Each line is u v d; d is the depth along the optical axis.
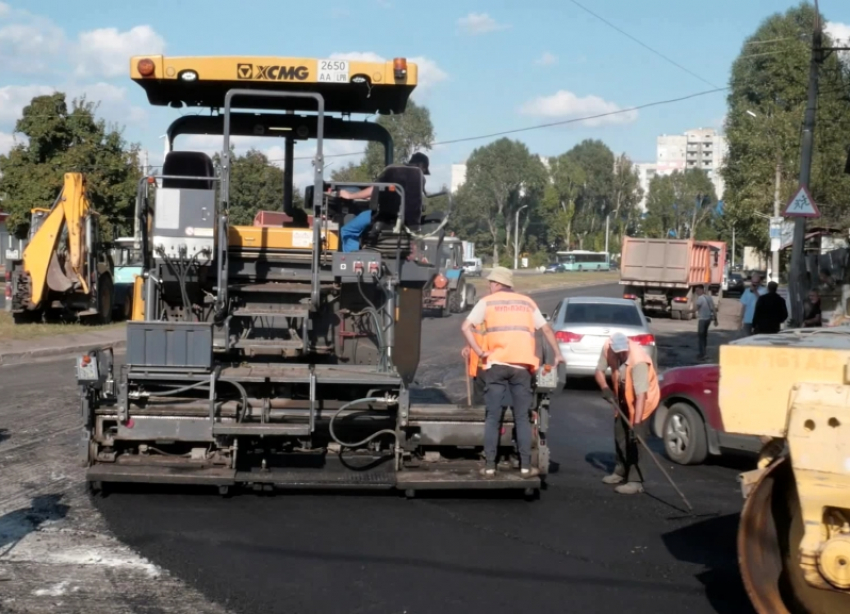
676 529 7.69
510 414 8.67
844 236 32.59
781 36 56.84
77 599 5.79
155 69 8.79
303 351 8.67
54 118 38.06
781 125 38.78
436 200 10.02
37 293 24.42
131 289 28.58
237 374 8.23
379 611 5.68
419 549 6.95
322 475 8.16
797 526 5.40
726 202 50.97
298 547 6.93
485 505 8.30
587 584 6.29
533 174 115.69
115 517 7.63
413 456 8.71
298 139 9.77
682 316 41.03
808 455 5.04
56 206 24.67
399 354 8.81
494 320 8.38
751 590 5.43
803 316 22.09
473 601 5.90
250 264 8.91
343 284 8.97
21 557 6.59
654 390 8.76
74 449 10.18
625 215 131.88
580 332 16.66
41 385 15.37
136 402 8.19
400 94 9.31
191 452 8.39
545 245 130.62
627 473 8.97
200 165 9.05
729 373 5.53
